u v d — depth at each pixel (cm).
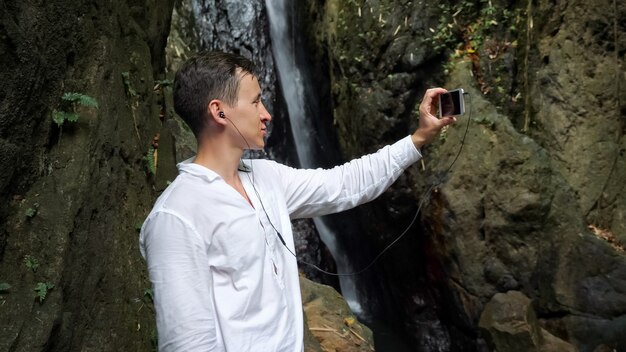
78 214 290
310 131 884
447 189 623
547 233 594
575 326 564
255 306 156
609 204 620
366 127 696
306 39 821
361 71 701
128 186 366
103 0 380
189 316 145
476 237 611
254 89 165
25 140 270
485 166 612
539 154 605
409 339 731
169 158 444
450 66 659
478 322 608
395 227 704
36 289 250
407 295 728
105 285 308
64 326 262
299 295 169
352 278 859
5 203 258
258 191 171
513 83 668
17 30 256
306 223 808
